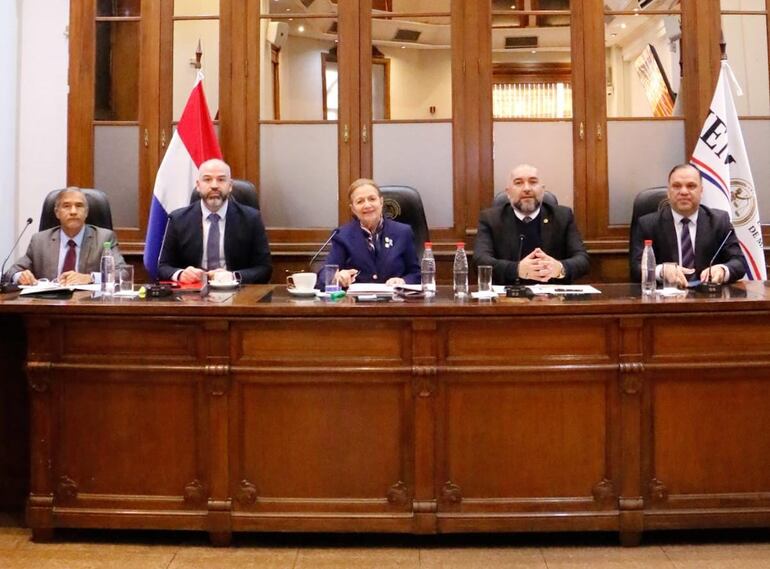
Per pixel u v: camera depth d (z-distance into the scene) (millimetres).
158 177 3557
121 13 3869
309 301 2186
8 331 2381
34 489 2164
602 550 2121
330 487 2127
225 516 2115
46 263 3199
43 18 4207
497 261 2959
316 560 2061
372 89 3814
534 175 3021
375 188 2984
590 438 2119
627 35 3791
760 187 3807
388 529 2109
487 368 2090
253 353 2113
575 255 3035
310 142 3842
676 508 2119
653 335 2109
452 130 3805
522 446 2119
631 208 3805
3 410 2400
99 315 2111
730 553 2096
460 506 2115
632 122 3793
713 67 3748
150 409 2141
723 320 2113
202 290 2438
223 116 3816
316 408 2121
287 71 3834
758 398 2131
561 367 2090
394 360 2105
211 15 3828
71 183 3846
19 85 4215
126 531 2266
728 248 2961
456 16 3783
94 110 3855
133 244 3818
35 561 2053
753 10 3783
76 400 2158
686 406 2121
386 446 2119
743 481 2133
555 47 3799
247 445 2127
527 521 2107
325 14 3812
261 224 3186
